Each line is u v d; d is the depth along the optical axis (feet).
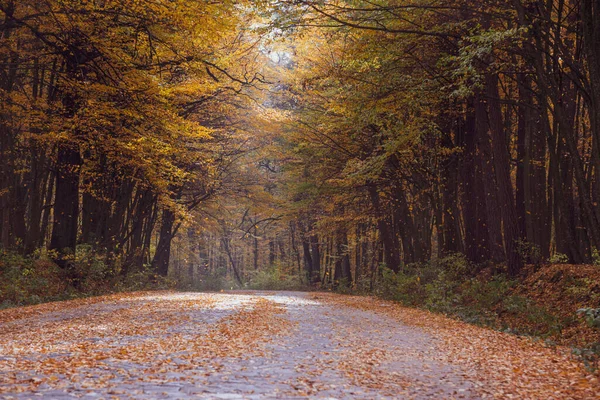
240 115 121.90
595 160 47.29
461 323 57.52
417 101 70.85
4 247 82.53
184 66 75.72
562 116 53.57
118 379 25.13
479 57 57.11
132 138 75.92
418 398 23.84
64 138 73.31
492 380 27.94
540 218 76.64
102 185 96.43
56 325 48.26
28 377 24.95
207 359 31.19
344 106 80.69
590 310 41.37
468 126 85.56
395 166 96.48
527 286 67.46
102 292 91.15
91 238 96.58
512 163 94.58
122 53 69.67
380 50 68.64
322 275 183.01
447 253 88.58
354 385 25.95
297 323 52.37
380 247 138.21
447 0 64.85
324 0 61.52
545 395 24.79
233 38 96.68
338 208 130.82
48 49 75.66
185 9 63.26
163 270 138.31
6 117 79.71
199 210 145.28
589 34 45.98
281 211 146.92
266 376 27.02
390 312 70.13
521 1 56.34
